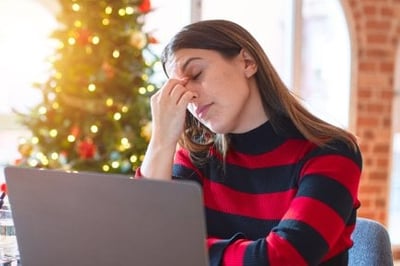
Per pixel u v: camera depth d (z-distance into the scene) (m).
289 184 1.19
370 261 1.41
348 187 1.10
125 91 3.09
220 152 1.31
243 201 1.26
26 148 3.00
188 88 1.17
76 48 3.00
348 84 4.07
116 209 0.81
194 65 1.15
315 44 4.21
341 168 1.11
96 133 3.03
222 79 1.15
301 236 1.01
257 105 1.23
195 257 0.78
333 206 1.06
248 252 1.02
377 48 4.10
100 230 0.84
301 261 0.99
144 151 3.06
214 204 1.30
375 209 4.14
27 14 3.49
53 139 3.02
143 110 3.09
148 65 3.14
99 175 0.81
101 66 3.02
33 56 3.52
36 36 3.51
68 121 3.04
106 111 3.05
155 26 3.81
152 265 0.81
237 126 1.25
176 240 0.78
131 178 0.78
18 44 3.50
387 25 4.11
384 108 4.15
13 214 0.94
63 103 3.03
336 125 1.24
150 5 3.22
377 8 4.07
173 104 1.17
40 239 0.92
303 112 1.21
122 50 3.06
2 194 1.31
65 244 0.89
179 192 0.75
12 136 3.54
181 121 1.18
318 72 4.23
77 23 3.01
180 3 3.88
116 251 0.83
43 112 3.03
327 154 1.14
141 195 0.78
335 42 4.21
